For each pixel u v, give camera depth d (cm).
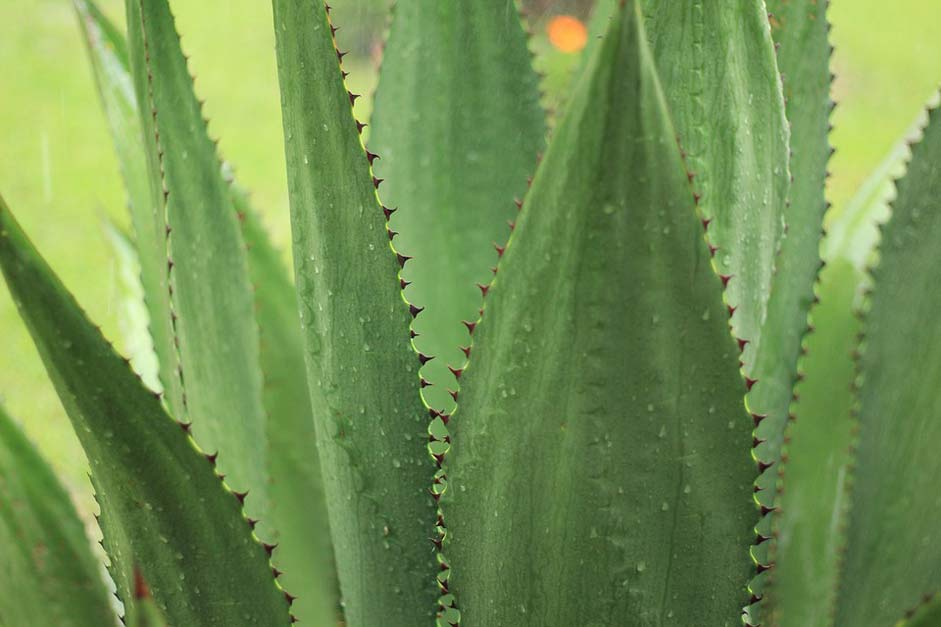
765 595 114
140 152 120
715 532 89
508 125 122
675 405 85
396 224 125
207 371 112
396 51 122
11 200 264
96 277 233
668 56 97
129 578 96
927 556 106
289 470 123
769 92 98
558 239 83
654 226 82
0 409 103
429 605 100
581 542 88
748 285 101
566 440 86
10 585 104
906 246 105
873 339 107
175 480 91
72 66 336
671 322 84
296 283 98
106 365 87
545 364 85
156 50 104
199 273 110
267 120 301
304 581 120
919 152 104
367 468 97
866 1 358
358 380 95
